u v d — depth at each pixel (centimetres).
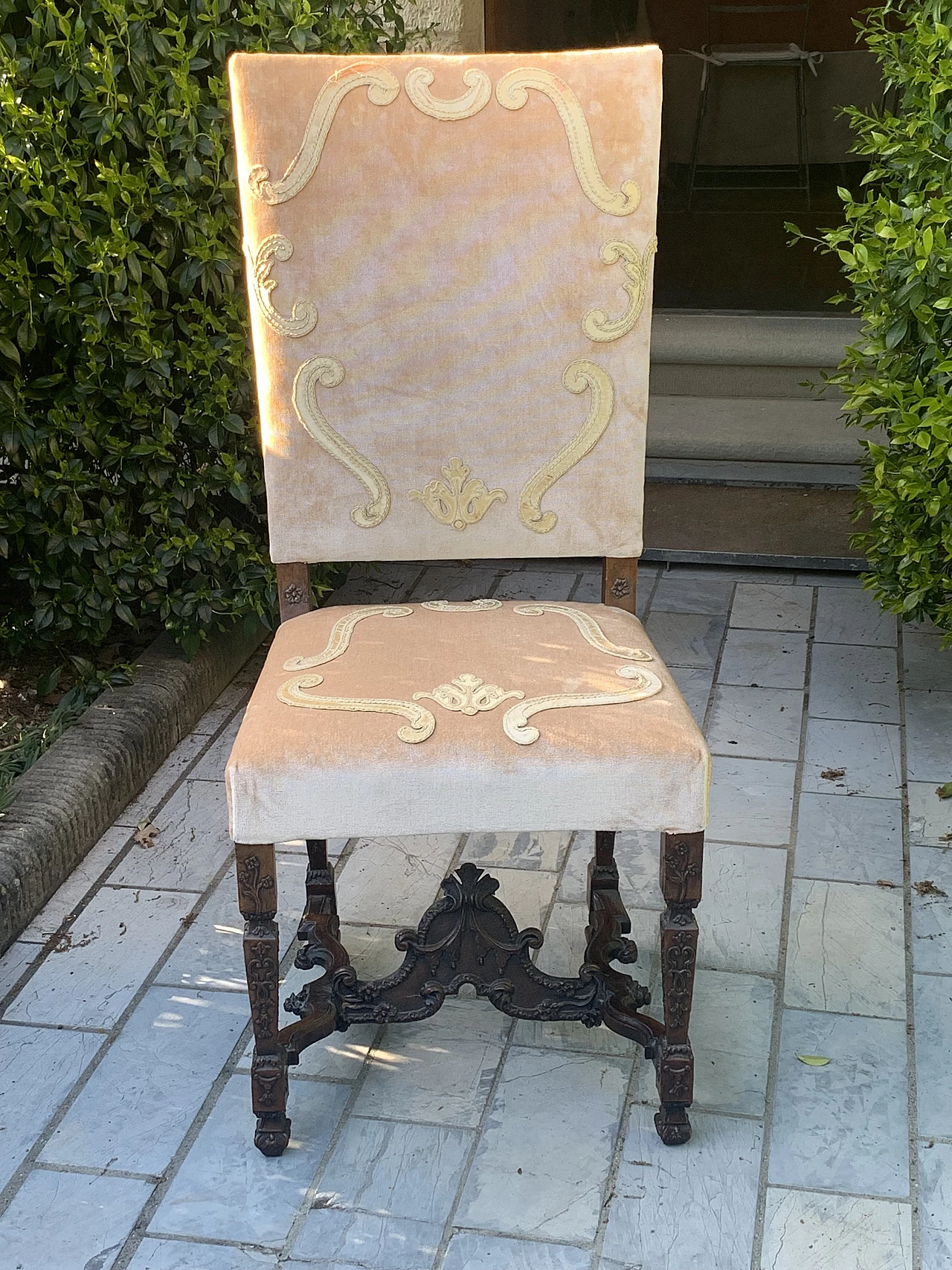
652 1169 178
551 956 220
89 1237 168
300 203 180
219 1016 209
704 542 390
